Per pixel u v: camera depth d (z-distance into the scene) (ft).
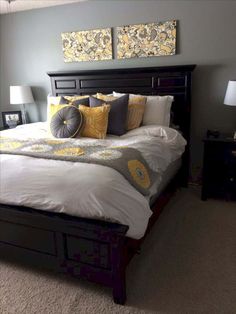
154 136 8.75
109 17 11.02
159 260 6.51
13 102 12.59
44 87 13.03
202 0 9.68
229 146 8.98
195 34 10.05
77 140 7.93
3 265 6.46
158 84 10.45
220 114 10.39
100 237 4.86
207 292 5.47
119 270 4.97
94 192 4.90
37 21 12.25
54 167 5.59
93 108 8.74
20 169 5.62
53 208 5.16
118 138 8.57
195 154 11.02
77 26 11.62
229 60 9.86
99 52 11.49
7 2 11.09
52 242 5.41
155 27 10.41
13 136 8.91
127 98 9.14
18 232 5.69
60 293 5.54
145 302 5.27
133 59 11.08
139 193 5.66
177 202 9.57
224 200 9.65
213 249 6.85
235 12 9.42
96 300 5.34
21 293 5.56
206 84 10.32
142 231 5.47
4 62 13.51
